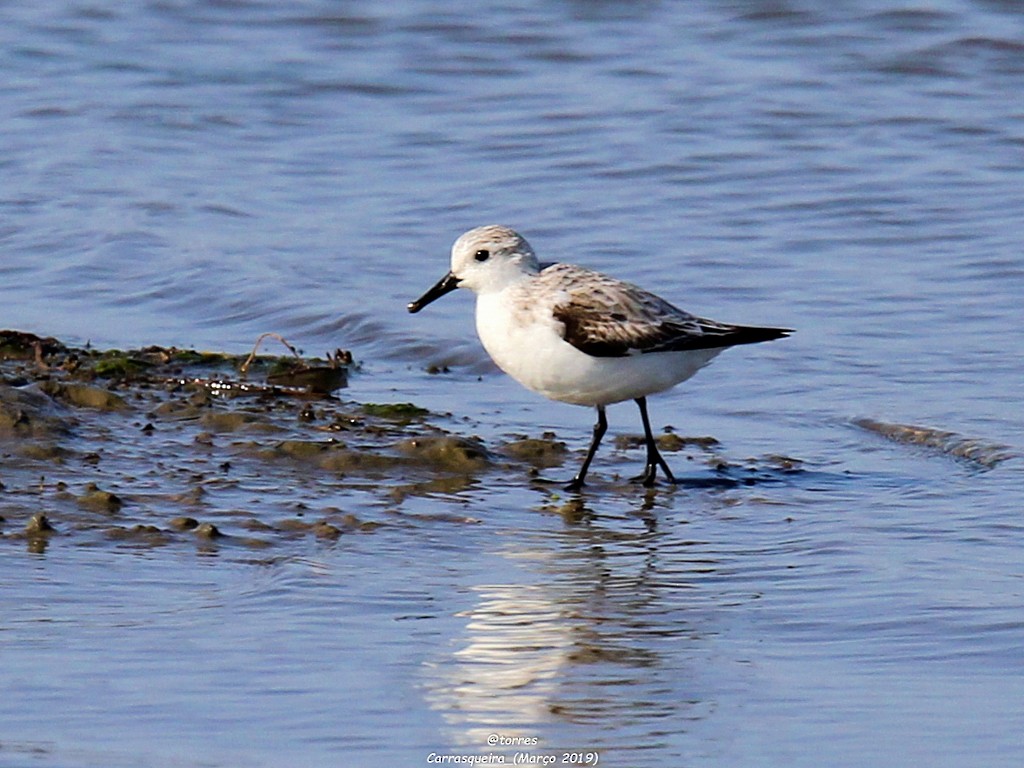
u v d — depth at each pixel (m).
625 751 8.77
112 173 22.77
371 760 8.62
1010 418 14.94
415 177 22.70
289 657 9.88
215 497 12.68
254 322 18.02
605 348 13.03
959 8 28.55
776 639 10.29
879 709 9.26
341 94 26.28
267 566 11.38
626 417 15.36
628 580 11.30
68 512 12.18
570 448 14.40
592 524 12.49
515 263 13.53
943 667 9.83
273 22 29.42
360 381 16.27
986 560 11.64
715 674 9.74
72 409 14.63
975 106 25.02
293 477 13.27
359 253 19.92
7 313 18.06
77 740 8.76
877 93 25.66
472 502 12.92
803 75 26.42
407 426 14.76
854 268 19.27
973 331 17.28
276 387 15.64
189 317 18.17
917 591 11.04
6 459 13.25
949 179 22.16
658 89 26.03
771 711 9.26
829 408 15.47
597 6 29.61
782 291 18.59
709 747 8.80
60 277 19.19
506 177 22.53
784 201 21.50
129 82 26.66
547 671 9.78
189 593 10.88
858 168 22.62
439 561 11.61
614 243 20.11
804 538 12.17
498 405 15.61
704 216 21.06
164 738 8.80
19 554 11.40
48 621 10.36
